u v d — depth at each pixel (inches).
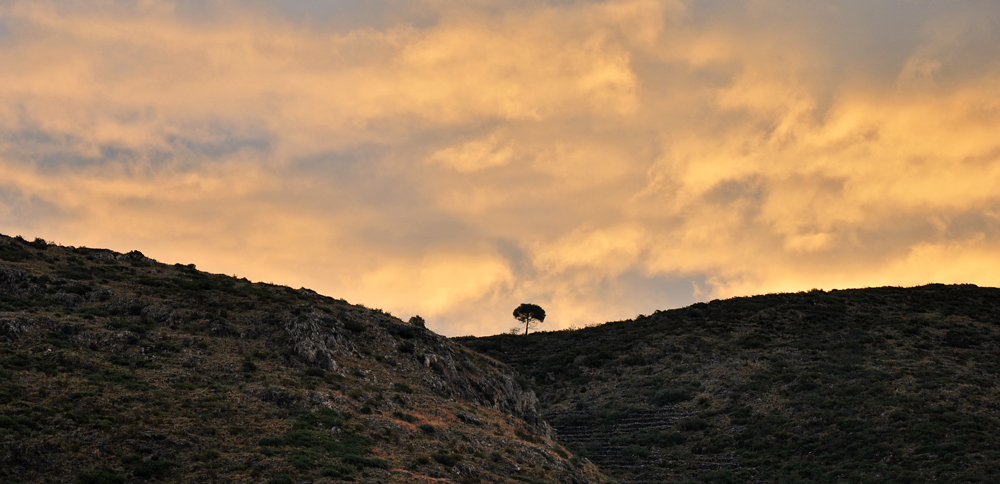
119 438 1542.8
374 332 2482.8
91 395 1667.1
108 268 2445.9
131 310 2154.3
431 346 2559.1
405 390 2178.9
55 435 1493.6
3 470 1375.5
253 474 1520.7
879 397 3267.7
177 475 1487.5
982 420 2871.6
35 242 2534.5
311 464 1600.6
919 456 2669.8
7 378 1652.3
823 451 2955.2
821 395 3432.6
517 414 2576.3
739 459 3080.7
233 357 2038.6
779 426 3248.0
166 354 1972.2
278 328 2244.1
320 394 1940.2
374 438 1831.9
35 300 2082.9
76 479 1402.6
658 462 3159.5
